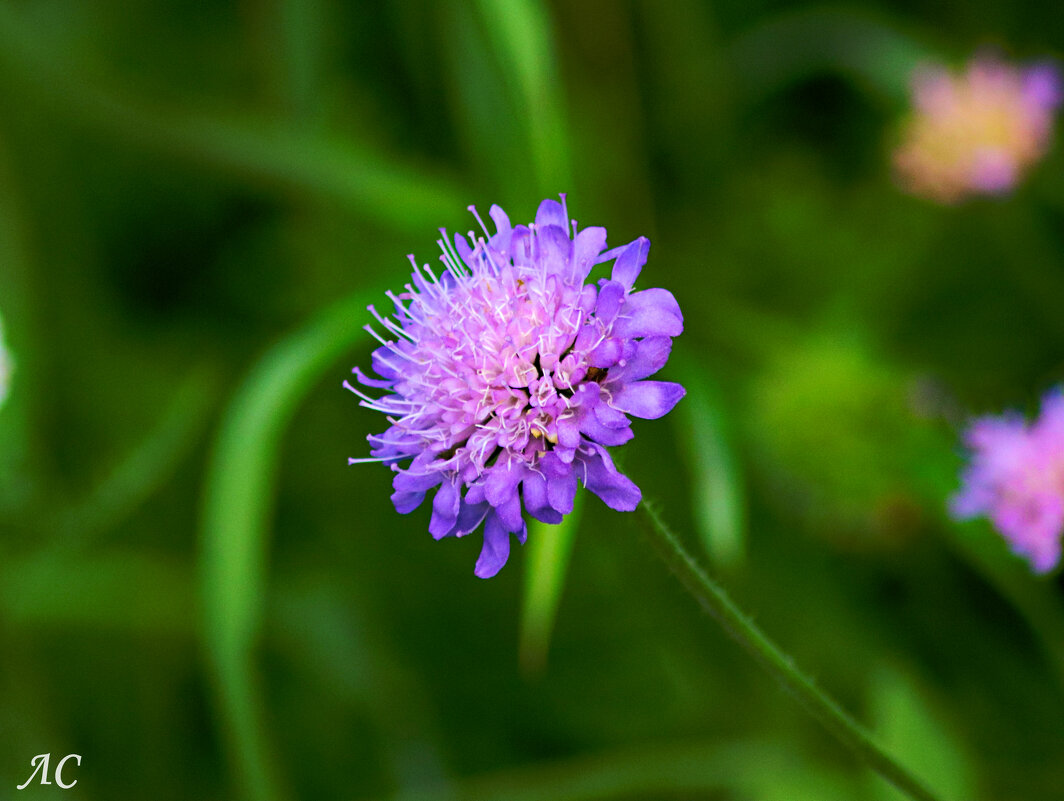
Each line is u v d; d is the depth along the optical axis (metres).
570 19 0.42
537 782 0.36
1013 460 0.33
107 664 0.39
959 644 0.36
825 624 0.37
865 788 0.34
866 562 0.37
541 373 0.28
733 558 0.33
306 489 0.41
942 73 0.40
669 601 0.38
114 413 0.42
